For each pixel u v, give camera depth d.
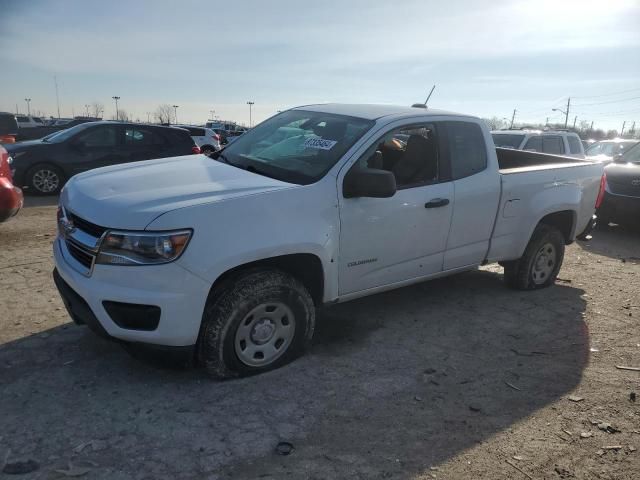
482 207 4.89
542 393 3.71
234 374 3.62
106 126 11.58
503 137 12.65
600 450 3.09
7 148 10.96
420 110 4.67
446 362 4.09
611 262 7.52
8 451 2.79
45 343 4.02
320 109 4.82
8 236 7.21
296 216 3.60
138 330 3.24
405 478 2.77
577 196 5.84
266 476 2.72
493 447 3.06
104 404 3.27
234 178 3.82
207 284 3.26
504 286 6.00
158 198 3.35
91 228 3.38
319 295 3.99
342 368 3.90
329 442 3.03
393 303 5.31
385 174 3.71
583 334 4.77
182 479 2.67
